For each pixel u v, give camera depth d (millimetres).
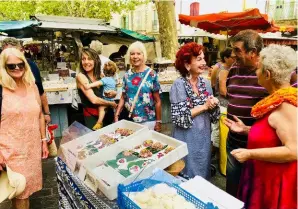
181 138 2480
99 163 1955
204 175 2557
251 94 2143
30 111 2479
